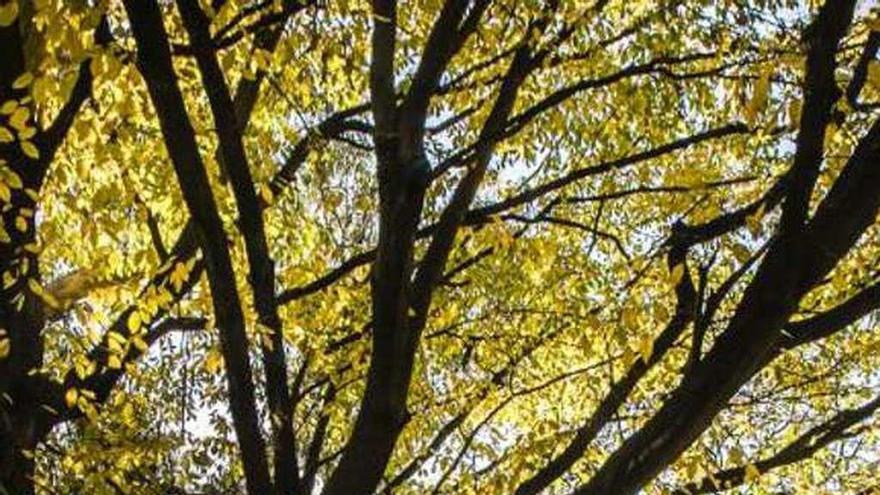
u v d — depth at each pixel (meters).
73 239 7.40
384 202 4.85
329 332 8.25
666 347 5.41
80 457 7.65
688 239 5.73
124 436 8.18
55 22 4.52
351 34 7.50
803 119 3.93
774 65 5.55
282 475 4.73
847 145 5.64
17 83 4.47
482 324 8.69
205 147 7.08
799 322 4.51
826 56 3.90
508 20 7.38
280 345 4.78
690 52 8.13
